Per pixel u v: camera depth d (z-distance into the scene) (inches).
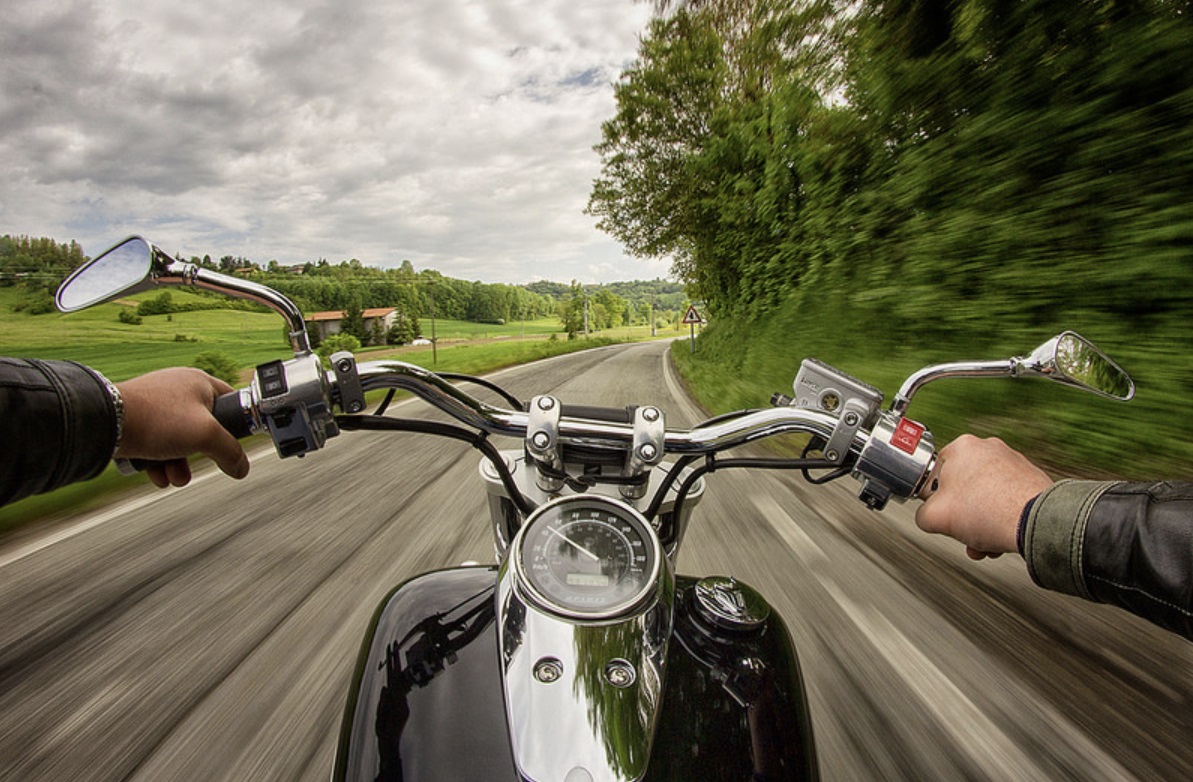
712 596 48.4
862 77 379.2
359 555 139.9
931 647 103.3
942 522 35.5
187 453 33.5
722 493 187.0
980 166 274.7
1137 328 197.9
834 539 150.3
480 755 35.8
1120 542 27.3
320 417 38.0
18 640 103.3
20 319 2832.2
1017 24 251.9
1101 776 76.0
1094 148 217.9
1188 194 192.5
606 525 43.9
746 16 583.8
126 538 149.9
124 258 34.0
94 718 83.9
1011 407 223.0
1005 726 84.7
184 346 2578.7
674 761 35.7
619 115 939.3
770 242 577.9
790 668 46.0
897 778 75.4
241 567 132.8
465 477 206.2
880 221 355.6
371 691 41.6
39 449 26.3
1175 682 94.0
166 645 102.0
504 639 38.9
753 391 422.9
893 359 307.6
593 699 34.8
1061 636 106.3
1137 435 179.6
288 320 37.3
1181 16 199.3
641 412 47.2
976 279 264.7
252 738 80.2
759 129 596.4
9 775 74.0
